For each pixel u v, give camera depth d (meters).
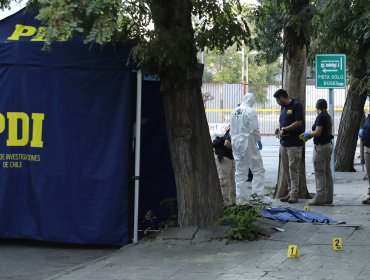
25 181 9.87
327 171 13.17
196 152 9.88
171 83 9.56
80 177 9.74
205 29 9.77
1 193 9.82
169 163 10.88
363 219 11.31
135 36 9.30
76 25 7.89
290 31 14.10
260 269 7.82
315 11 12.70
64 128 9.77
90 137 9.73
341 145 21.50
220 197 10.03
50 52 9.73
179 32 9.16
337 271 7.61
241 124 12.58
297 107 13.39
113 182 9.69
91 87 9.72
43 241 10.06
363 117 22.41
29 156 9.81
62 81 9.75
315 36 12.94
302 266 7.89
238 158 12.62
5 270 8.70
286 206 12.98
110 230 9.70
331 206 13.06
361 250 8.66
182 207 9.92
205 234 9.50
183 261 8.41
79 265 8.70
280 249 8.84
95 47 9.63
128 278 7.74
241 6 10.15
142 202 10.84
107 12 8.11
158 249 9.11
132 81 9.88
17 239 10.26
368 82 19.31
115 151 9.70
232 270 7.84
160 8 9.05
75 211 9.75
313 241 9.27
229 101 46.72
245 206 10.27
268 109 46.53
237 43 9.83
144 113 10.83
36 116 9.80
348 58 20.16
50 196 9.80
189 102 9.80
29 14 10.36
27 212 9.88
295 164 13.48
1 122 9.82
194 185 9.86
